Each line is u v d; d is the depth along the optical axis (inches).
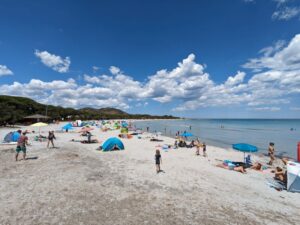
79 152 766.5
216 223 282.0
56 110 3508.9
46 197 345.7
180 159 721.0
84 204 324.8
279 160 802.8
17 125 2080.5
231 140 1507.1
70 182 422.0
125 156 729.6
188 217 296.0
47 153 714.2
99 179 449.7
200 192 400.8
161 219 287.1
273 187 452.8
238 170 578.2
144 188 408.8
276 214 321.4
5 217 277.1
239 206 343.9
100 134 1569.9
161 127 3134.8
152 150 890.7
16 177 443.2
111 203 333.1
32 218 276.7
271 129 2810.0
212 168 601.3
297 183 425.4
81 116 4010.8
